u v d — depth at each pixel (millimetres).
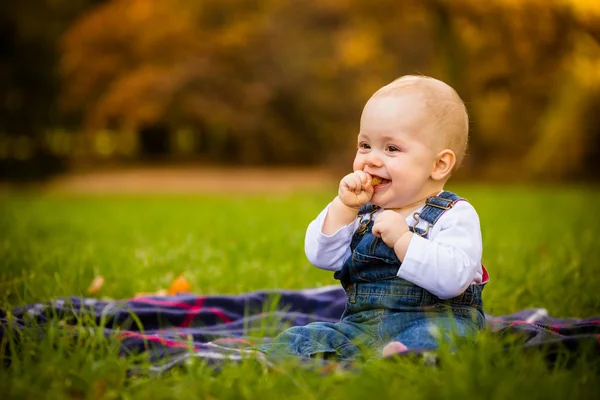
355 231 2885
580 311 3688
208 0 24500
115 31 23750
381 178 2779
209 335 3021
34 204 11547
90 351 2428
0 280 4168
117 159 30219
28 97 18844
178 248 5594
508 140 17391
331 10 24203
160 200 13070
